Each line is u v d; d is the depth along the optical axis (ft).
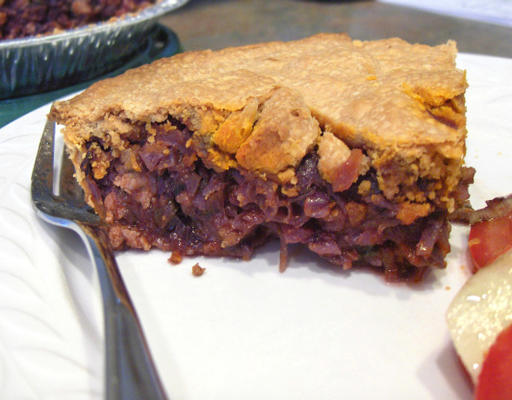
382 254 0.55
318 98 0.55
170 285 0.55
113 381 0.40
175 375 0.48
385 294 0.54
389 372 0.47
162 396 0.40
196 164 0.56
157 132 0.56
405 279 0.55
